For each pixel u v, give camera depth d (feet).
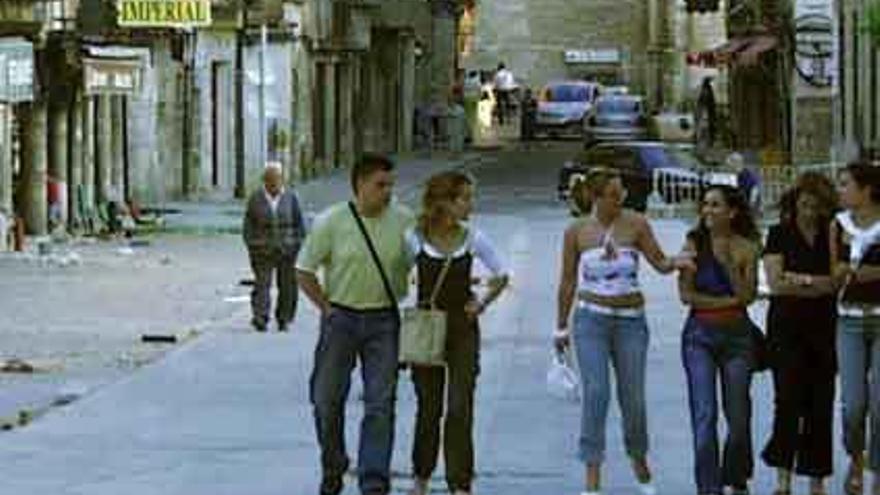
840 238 66.64
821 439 67.92
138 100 238.68
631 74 473.26
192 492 72.08
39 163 204.85
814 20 240.94
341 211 67.72
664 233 208.95
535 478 74.64
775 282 67.21
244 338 124.26
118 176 229.04
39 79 202.80
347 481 73.15
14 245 190.08
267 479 74.79
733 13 334.65
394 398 69.31
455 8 399.03
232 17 259.80
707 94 360.07
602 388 68.49
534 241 204.44
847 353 66.69
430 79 394.52
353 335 67.51
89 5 205.26
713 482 67.10
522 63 478.59
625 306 68.49
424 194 68.39
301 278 67.77
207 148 259.80
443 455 71.97
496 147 391.24
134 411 92.38
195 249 195.31
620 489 72.08
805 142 243.19
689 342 67.56
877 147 206.69
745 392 67.10
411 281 81.87
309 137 296.92
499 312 137.39
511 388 99.25
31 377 107.14
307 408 93.09
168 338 123.85
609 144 262.67
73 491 71.87
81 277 166.09
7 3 188.75
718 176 218.79
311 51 297.33
